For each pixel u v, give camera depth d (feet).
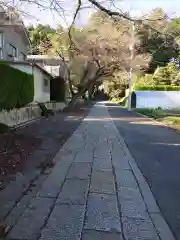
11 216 12.57
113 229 11.73
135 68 96.78
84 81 98.27
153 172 20.72
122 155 26.48
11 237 10.75
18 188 16.24
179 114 79.05
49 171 20.10
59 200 14.65
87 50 84.74
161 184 17.92
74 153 26.58
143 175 19.89
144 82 128.77
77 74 97.25
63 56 87.15
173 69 128.16
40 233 11.12
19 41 71.67
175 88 117.39
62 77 103.76
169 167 22.25
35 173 19.39
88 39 79.71
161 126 52.65
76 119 62.49
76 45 80.64
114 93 212.23
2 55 58.75
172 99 113.39
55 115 71.05
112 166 22.18
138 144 32.76
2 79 34.86
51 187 16.65
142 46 41.24
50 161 22.86
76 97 98.99
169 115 75.61
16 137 33.12
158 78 128.57
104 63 90.22
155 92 113.60
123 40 75.20
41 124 49.42
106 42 79.15
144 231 11.69
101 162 23.36
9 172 19.15
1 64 34.99
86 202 14.52
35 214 12.85
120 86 201.16
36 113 58.23
